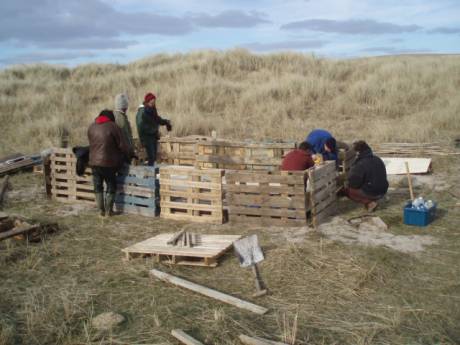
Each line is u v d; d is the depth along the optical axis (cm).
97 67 2266
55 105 1605
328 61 2044
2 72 2133
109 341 390
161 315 429
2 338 392
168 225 683
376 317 419
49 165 829
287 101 1528
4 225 626
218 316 417
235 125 1352
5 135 1347
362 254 548
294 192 643
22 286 495
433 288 473
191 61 2120
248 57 2097
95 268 539
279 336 390
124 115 805
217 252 539
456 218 681
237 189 670
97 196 719
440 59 2038
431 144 1075
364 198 721
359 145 729
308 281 490
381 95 1511
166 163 998
